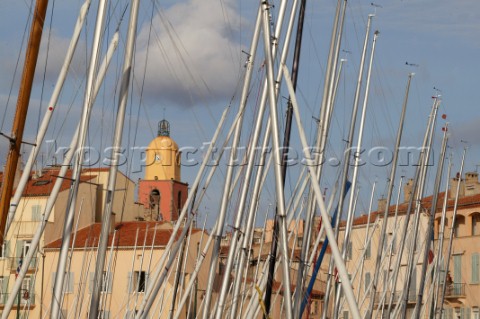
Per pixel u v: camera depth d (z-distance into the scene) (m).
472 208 105.62
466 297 104.50
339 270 31.28
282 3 39.94
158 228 97.12
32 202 92.75
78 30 32.81
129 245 93.75
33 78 30.67
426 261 66.38
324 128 46.34
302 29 45.44
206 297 41.50
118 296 92.19
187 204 43.97
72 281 90.88
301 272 42.78
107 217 30.39
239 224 41.50
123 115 31.16
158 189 170.50
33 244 31.42
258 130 41.72
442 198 108.94
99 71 32.50
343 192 50.25
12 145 30.30
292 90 35.53
